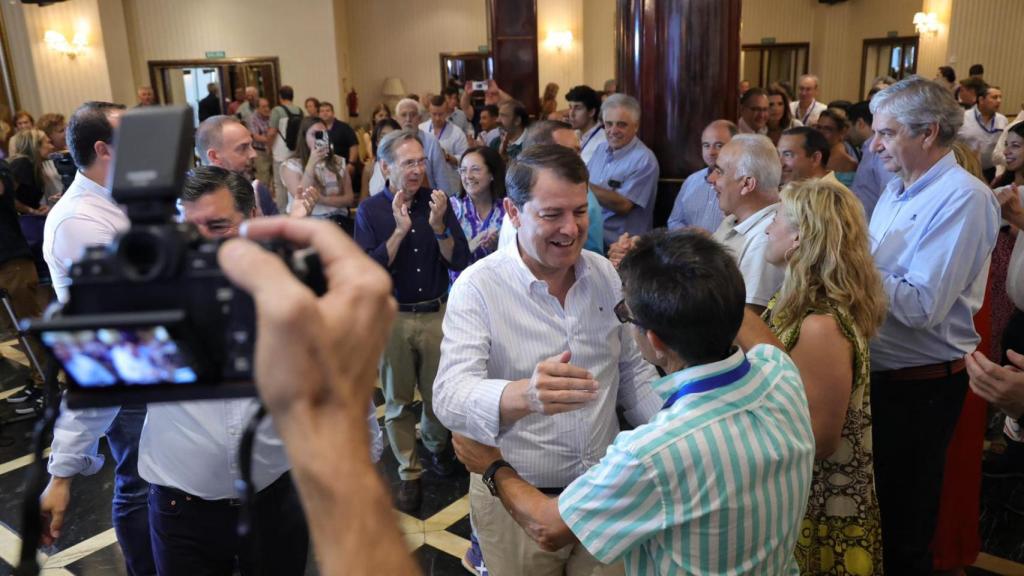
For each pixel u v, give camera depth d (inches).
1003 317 126.6
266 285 13.7
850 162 155.4
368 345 14.7
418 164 114.4
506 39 375.6
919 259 79.0
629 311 48.9
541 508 51.2
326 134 202.7
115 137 17.7
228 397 16.3
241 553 64.4
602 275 64.9
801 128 119.6
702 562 43.4
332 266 15.7
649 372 66.7
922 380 82.0
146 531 85.4
